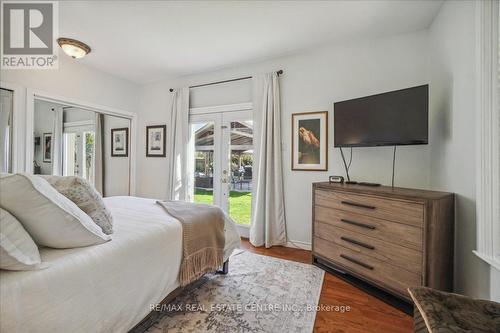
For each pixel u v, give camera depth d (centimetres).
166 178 398
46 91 288
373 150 259
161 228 147
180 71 358
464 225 162
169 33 251
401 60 247
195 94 375
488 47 134
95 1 200
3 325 76
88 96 338
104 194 379
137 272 124
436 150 214
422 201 159
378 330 149
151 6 206
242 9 210
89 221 116
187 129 371
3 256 80
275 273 223
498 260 128
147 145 415
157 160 406
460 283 166
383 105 211
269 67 314
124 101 395
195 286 197
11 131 259
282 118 307
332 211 222
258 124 314
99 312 104
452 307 100
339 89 276
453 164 178
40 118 295
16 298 79
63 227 103
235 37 258
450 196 169
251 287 197
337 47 276
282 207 302
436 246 158
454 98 177
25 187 94
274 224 303
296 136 298
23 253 86
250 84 331
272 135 304
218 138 355
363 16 219
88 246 112
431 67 227
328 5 204
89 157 358
